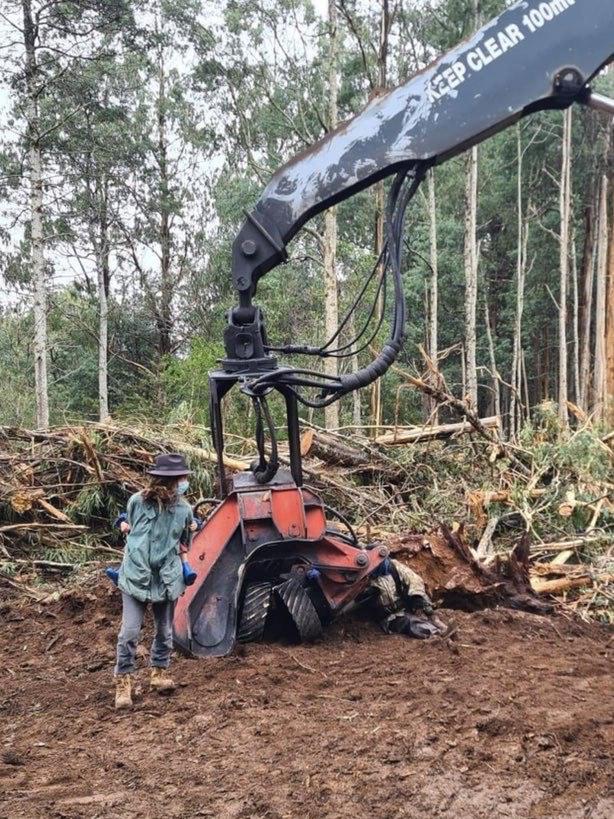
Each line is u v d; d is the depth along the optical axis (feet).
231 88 100.83
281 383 19.27
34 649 20.68
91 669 18.92
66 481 32.40
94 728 15.38
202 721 15.23
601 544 27.99
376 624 20.56
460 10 95.25
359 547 20.75
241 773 13.23
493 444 34.88
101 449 32.73
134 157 97.66
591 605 23.48
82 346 113.19
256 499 19.62
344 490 32.89
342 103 99.19
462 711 15.21
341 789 12.60
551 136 111.86
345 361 82.94
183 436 35.45
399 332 18.53
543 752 13.70
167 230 120.88
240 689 16.62
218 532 19.79
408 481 34.45
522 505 29.68
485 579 22.76
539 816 11.82
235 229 110.32
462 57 17.11
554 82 16.63
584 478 31.60
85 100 80.07
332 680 17.10
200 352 75.82
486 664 17.90
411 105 17.46
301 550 19.54
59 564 28.40
